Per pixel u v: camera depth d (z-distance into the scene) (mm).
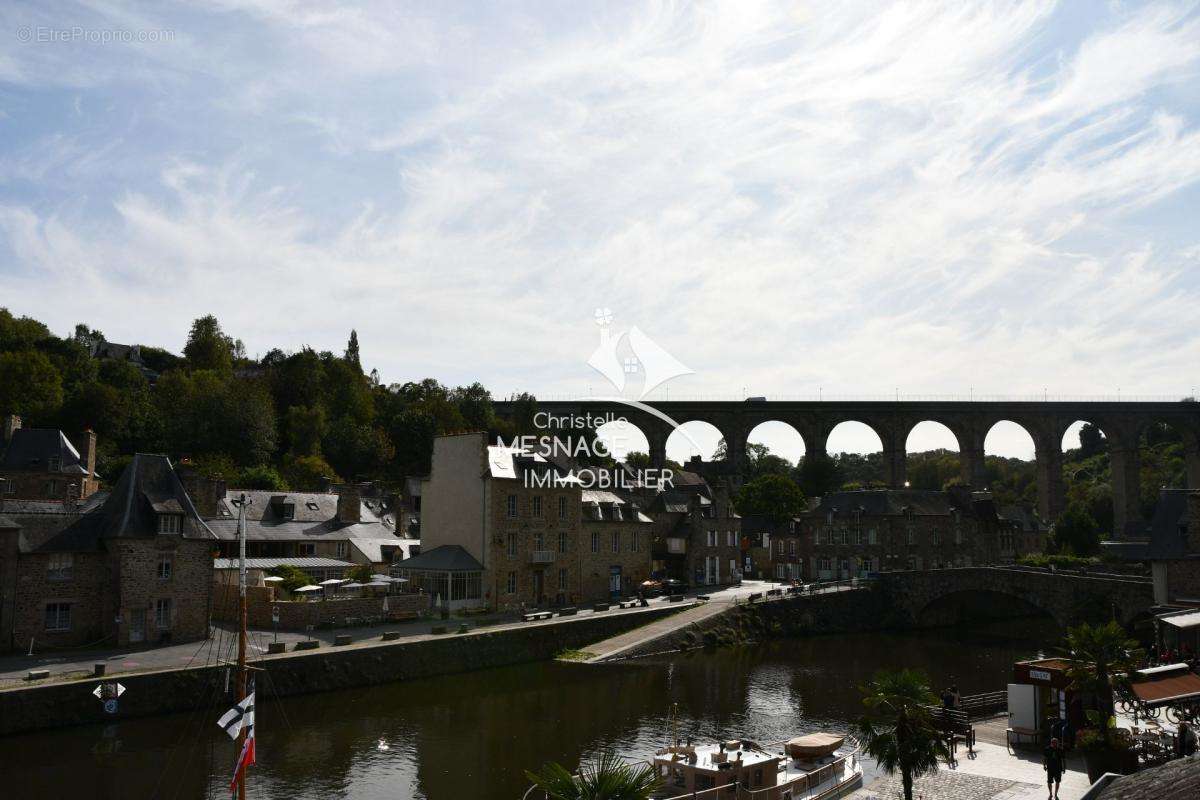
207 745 35750
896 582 76062
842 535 93875
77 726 36562
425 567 63938
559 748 36781
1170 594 52156
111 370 115250
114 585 46188
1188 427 131375
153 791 30875
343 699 43531
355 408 126000
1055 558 89375
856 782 31094
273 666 42156
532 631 54969
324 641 48688
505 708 43375
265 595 53375
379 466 113250
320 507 72125
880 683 26484
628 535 78938
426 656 48562
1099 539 103375
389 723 40094
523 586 67375
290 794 31000
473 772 33531
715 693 47844
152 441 100562
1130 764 25969
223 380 120312
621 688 48438
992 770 31109
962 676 53344
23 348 108688
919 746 25719
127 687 37844
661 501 89625
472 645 51062
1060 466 128625
